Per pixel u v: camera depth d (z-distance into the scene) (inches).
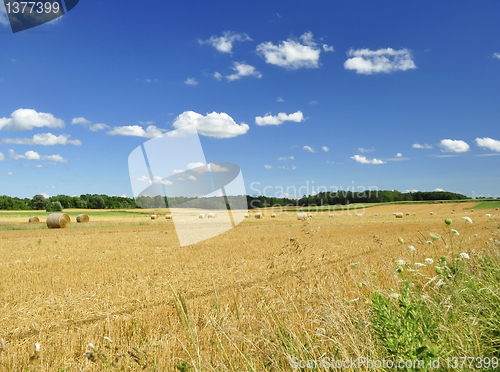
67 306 239.0
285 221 1434.5
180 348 140.9
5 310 234.7
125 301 247.1
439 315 111.3
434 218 1491.1
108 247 618.2
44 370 136.5
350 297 167.2
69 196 3550.7
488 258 183.0
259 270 328.8
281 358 109.8
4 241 777.6
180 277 331.0
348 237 652.7
